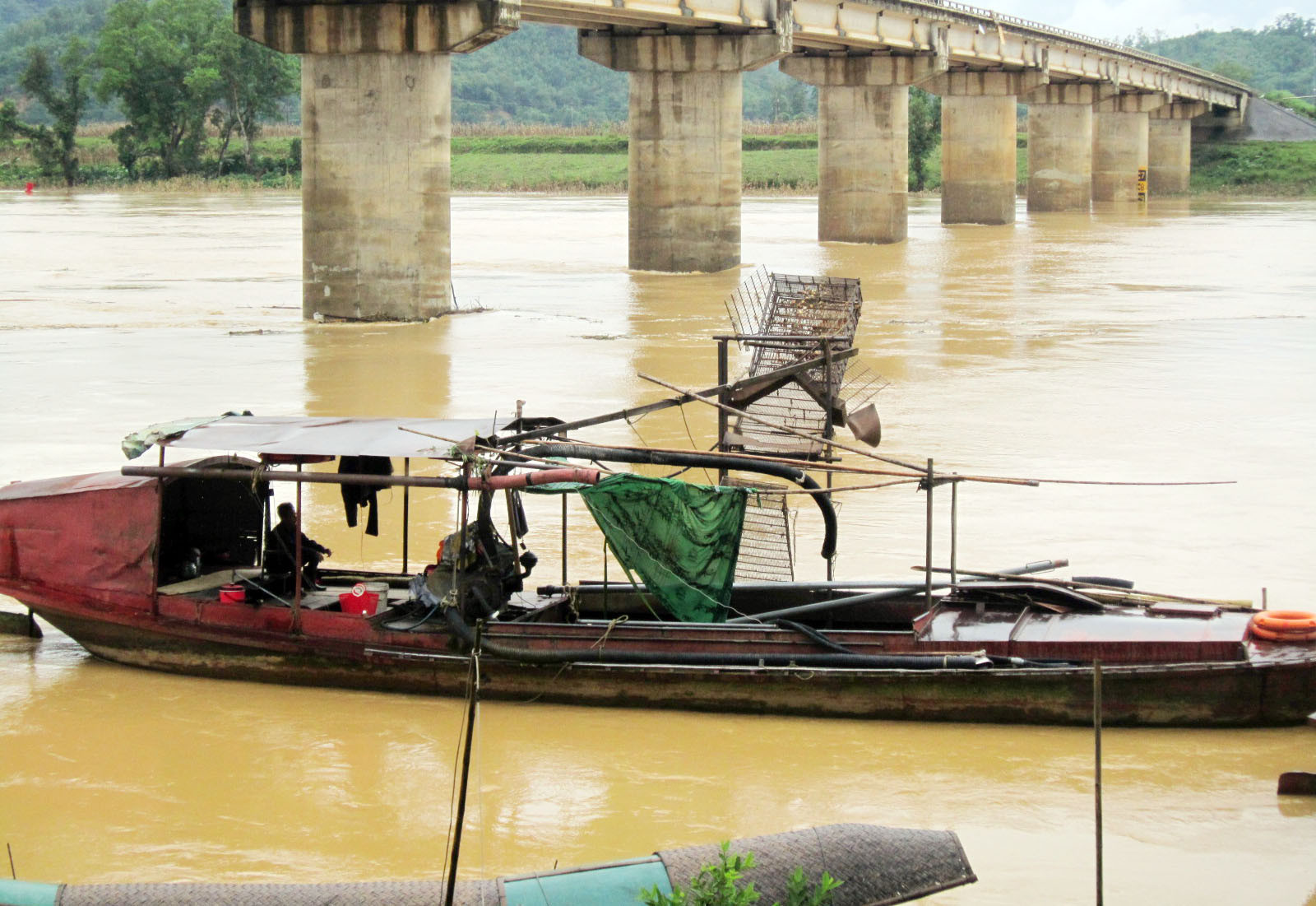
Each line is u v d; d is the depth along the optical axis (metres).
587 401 29.19
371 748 14.11
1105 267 56.97
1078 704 14.27
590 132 156.00
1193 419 27.36
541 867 11.83
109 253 62.66
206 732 14.52
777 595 16.28
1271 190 115.94
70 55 142.25
